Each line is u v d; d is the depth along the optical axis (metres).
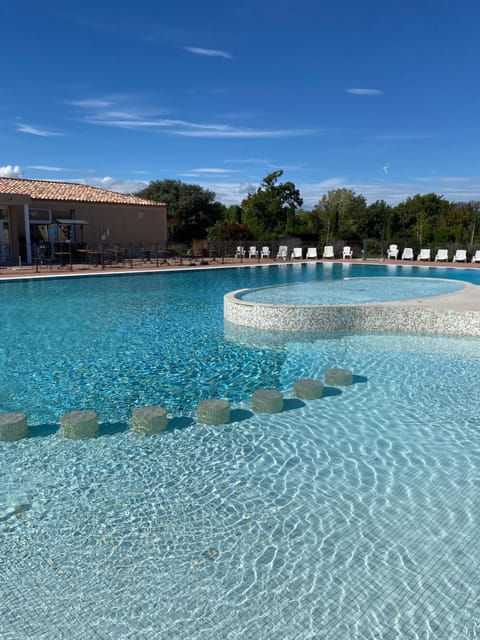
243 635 2.32
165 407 5.36
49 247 22.56
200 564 2.80
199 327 9.31
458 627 2.36
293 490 3.60
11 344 8.02
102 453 4.23
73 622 2.40
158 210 26.42
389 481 3.74
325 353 7.48
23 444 4.41
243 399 5.60
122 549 2.94
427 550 2.92
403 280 15.67
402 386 5.96
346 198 47.47
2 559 2.86
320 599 2.53
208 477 3.81
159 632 2.34
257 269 21.16
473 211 44.59
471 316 8.30
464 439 4.49
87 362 7.03
